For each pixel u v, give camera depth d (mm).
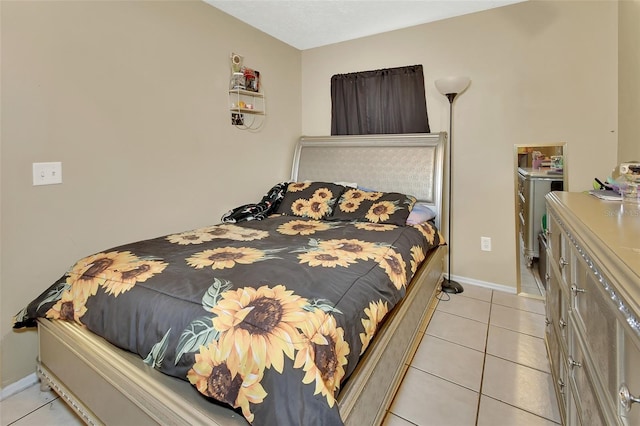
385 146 3176
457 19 2855
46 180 1783
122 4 2061
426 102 3062
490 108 2797
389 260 1715
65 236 1880
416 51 3053
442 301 2705
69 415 1578
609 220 1099
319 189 2910
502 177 2812
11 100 1642
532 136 2664
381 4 2650
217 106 2727
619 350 708
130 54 2119
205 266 1460
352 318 1194
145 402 1121
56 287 1568
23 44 1665
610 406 770
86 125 1933
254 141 3105
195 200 2604
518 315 2467
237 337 1013
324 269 1455
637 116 1953
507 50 2691
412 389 1721
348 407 1080
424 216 2633
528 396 1653
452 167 3004
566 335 1289
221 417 993
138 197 2225
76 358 1401
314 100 3627
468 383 1757
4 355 1706
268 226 2414
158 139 2318
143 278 1357
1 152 1626
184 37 2439
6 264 1681
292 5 2650
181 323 1123
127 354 1260
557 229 1478
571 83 2494
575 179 2537
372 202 2672
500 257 2891
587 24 2414
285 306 1105
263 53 3139
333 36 3264
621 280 671
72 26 1841
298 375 924
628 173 1537
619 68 2301
